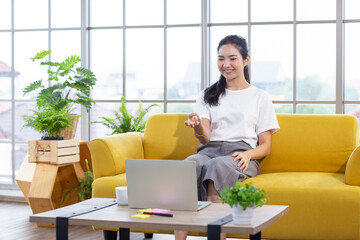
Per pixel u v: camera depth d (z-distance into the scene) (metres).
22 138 5.11
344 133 3.40
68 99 4.40
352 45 4.22
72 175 4.23
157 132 3.76
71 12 4.89
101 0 4.83
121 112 4.66
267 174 3.31
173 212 2.19
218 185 2.83
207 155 3.23
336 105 4.22
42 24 5.01
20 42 5.09
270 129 3.34
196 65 4.57
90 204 2.41
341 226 2.88
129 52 4.77
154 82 4.70
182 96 4.62
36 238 3.64
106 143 3.36
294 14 4.30
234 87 3.38
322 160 3.41
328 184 2.97
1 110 5.17
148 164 2.25
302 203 2.93
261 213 2.14
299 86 4.33
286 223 2.96
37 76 5.02
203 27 4.50
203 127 3.28
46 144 3.98
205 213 2.17
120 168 3.39
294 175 3.23
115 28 4.80
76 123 4.34
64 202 4.18
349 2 4.21
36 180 4.02
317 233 2.92
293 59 4.32
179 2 4.61
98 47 4.86
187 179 2.20
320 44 4.27
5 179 5.19
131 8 4.75
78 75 4.81
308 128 3.46
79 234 3.77
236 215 1.96
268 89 4.40
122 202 2.37
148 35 4.71
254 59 4.42
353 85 4.23
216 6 4.51
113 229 3.20
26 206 4.78
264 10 4.38
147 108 4.48
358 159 2.92
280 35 4.36
